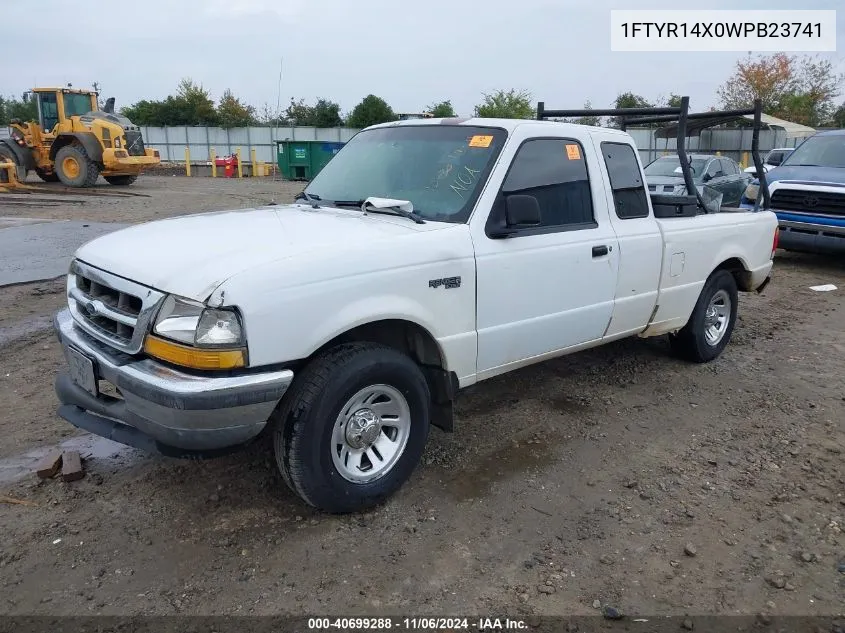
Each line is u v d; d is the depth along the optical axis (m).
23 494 3.67
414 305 3.56
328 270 3.21
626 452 4.38
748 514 3.69
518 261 4.05
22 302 7.45
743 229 6.03
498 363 4.16
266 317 3.01
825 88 45.97
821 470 4.19
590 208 4.61
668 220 5.31
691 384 5.60
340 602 2.93
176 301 3.04
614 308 4.83
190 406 2.92
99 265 3.49
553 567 3.20
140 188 23.83
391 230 3.67
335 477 3.39
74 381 3.59
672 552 3.34
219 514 3.53
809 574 3.20
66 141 22.41
